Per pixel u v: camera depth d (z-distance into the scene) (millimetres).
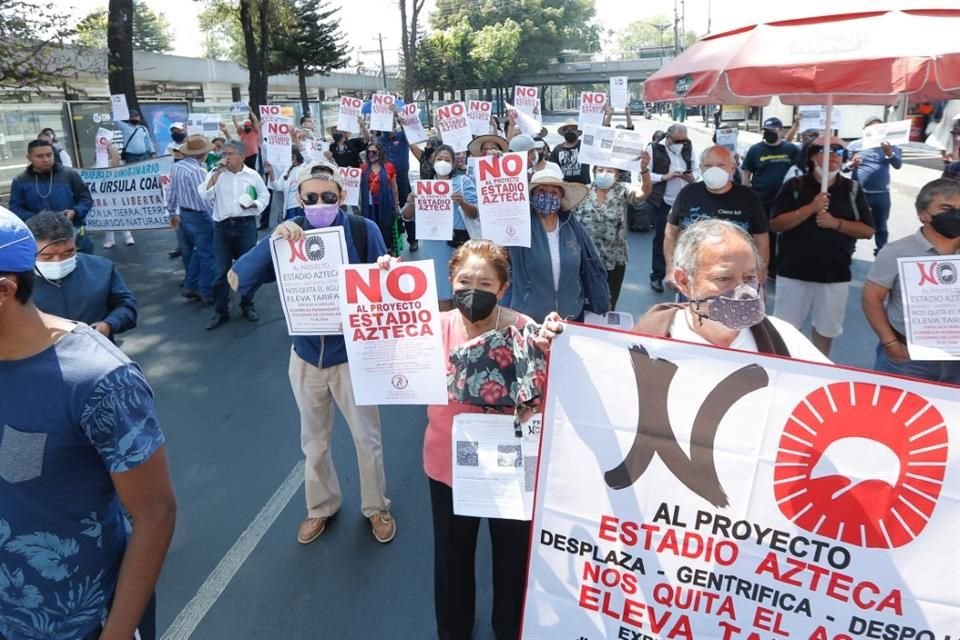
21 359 1535
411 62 41438
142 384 1650
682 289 2242
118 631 1638
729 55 4047
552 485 2082
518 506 2395
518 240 4328
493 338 2449
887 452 1830
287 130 11070
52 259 3482
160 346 6977
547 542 2100
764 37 3918
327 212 3414
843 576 1867
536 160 8453
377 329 2617
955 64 3340
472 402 2439
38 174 7219
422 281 2568
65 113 16422
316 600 3215
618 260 6035
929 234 3592
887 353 3795
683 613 1992
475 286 2520
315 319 3324
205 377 6117
